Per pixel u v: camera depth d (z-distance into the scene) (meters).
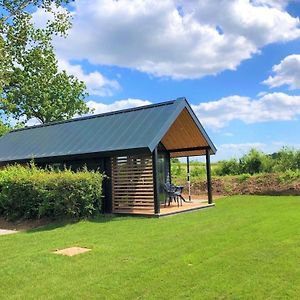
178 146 18.83
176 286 6.20
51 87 38.53
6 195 15.15
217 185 23.77
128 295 5.92
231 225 11.37
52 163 18.00
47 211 14.26
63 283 6.62
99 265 7.57
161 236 10.18
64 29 26.66
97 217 14.78
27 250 9.29
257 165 25.75
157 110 15.84
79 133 17.88
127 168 15.87
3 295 6.23
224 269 6.95
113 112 17.92
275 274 6.53
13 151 20.00
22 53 32.03
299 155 24.28
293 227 10.62
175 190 17.91
